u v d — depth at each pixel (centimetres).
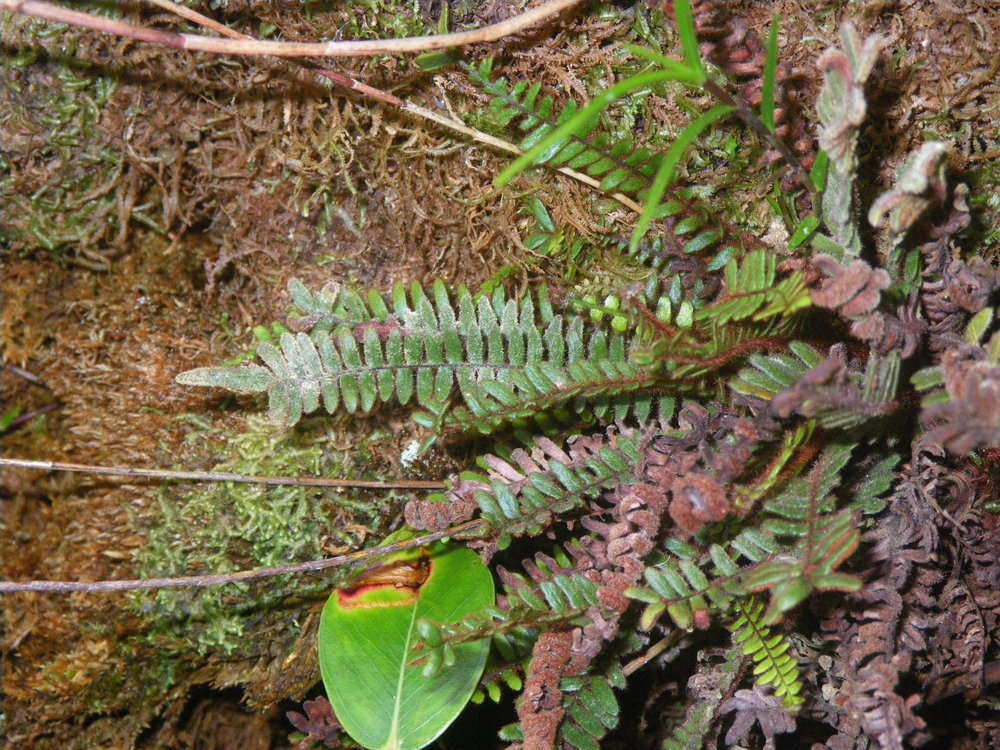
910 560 28
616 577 26
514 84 30
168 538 32
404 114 30
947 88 30
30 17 29
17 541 33
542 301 29
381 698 27
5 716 33
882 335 25
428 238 31
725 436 29
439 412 27
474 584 29
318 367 28
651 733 33
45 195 31
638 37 30
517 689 28
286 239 31
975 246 31
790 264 27
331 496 32
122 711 33
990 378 23
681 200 28
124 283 31
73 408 32
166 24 29
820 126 26
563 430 29
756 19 30
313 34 30
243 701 34
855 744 28
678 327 28
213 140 30
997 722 32
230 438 31
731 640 29
